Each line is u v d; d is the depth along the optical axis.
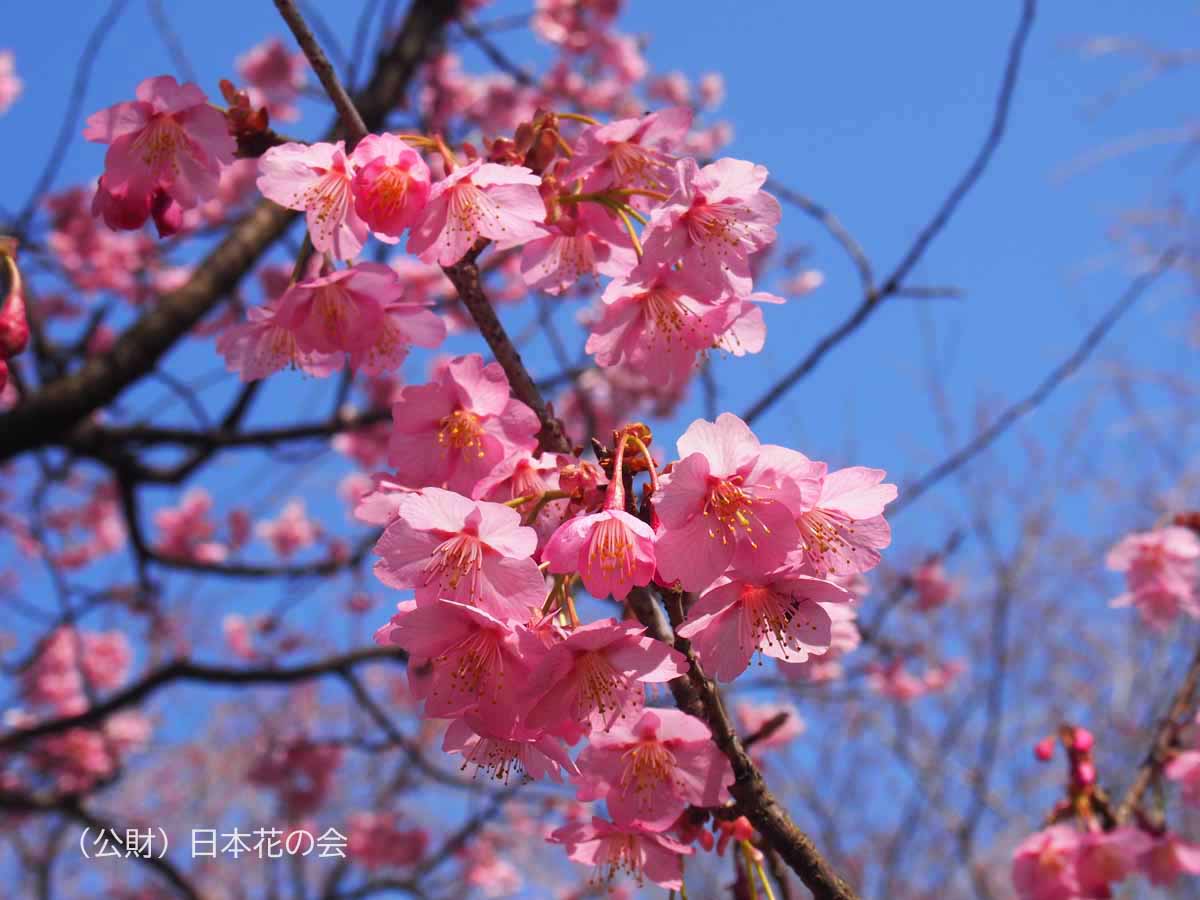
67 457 1.18
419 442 0.43
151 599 1.24
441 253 0.42
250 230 0.91
